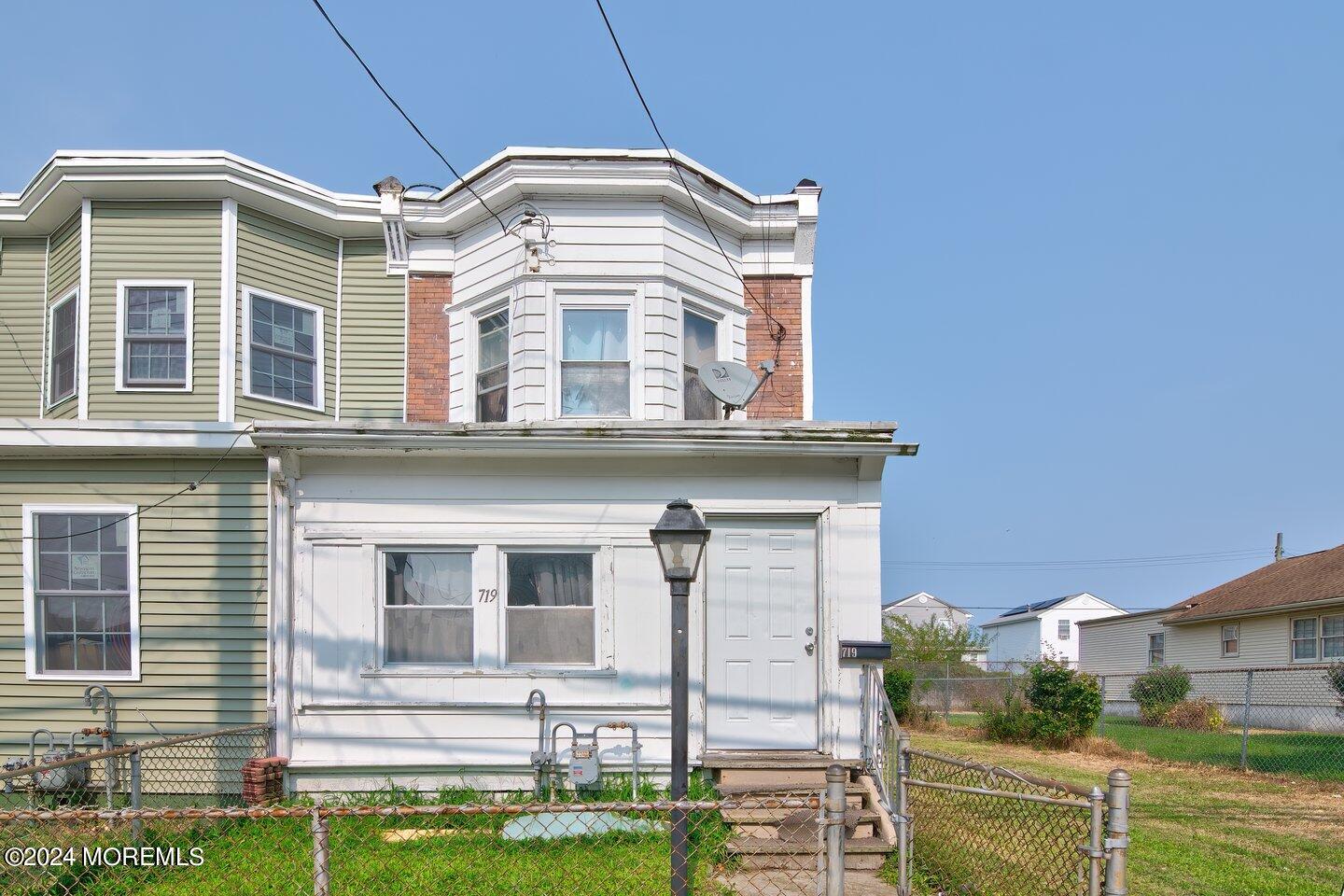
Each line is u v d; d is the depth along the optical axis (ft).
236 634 31.86
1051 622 159.53
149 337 34.60
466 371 36.70
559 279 34.83
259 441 27.81
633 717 28.37
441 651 29.01
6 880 19.61
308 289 37.42
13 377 37.11
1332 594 66.80
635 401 34.30
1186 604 92.22
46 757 28.50
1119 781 14.97
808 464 29.14
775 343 38.32
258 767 26.91
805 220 37.93
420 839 22.39
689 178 35.76
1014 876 19.36
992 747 53.62
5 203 37.04
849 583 28.63
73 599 32.32
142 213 35.29
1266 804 33.68
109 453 32.45
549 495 29.25
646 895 19.01
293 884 19.98
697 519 16.19
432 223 37.42
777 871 21.79
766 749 28.19
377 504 29.07
